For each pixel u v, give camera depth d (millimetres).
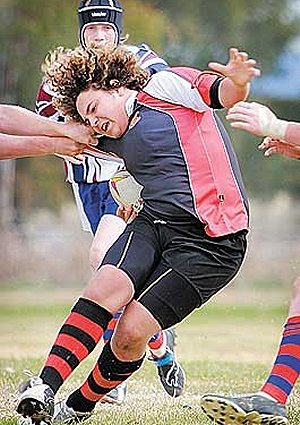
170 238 13531
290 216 59031
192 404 17328
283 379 13289
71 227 60250
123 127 13766
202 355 25062
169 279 13367
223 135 13977
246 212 13828
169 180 13531
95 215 18719
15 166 60750
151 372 20969
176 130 13625
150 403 17453
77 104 13875
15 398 17797
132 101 13758
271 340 29000
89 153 14438
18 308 40500
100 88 13734
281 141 13711
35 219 61000
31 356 24484
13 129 14219
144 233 13617
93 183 18516
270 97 60812
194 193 13477
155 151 13578
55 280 55031
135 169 13758
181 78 13664
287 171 58969
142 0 58469
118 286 13336
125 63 13805
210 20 60812
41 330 31516
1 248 55406
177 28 59625
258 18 61750
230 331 31797
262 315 38406
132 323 13320
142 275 13414
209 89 13391
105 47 13906
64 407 14461
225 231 13484
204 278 13461
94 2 18266
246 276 52312
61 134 14047
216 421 13320
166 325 13414
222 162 13719
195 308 13594
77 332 13383
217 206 13531
